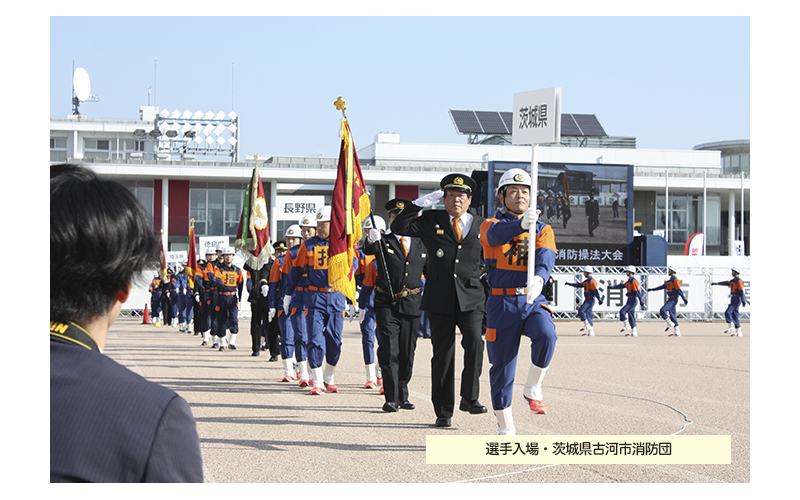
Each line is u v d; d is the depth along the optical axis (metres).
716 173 47.31
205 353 16.59
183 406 1.79
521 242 6.52
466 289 7.49
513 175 6.77
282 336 11.41
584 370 13.06
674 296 24.22
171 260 30.16
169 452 1.72
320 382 9.88
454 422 7.83
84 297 1.80
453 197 7.59
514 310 6.45
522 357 15.52
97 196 1.83
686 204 49.25
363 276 10.73
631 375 12.26
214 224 45.00
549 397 9.62
